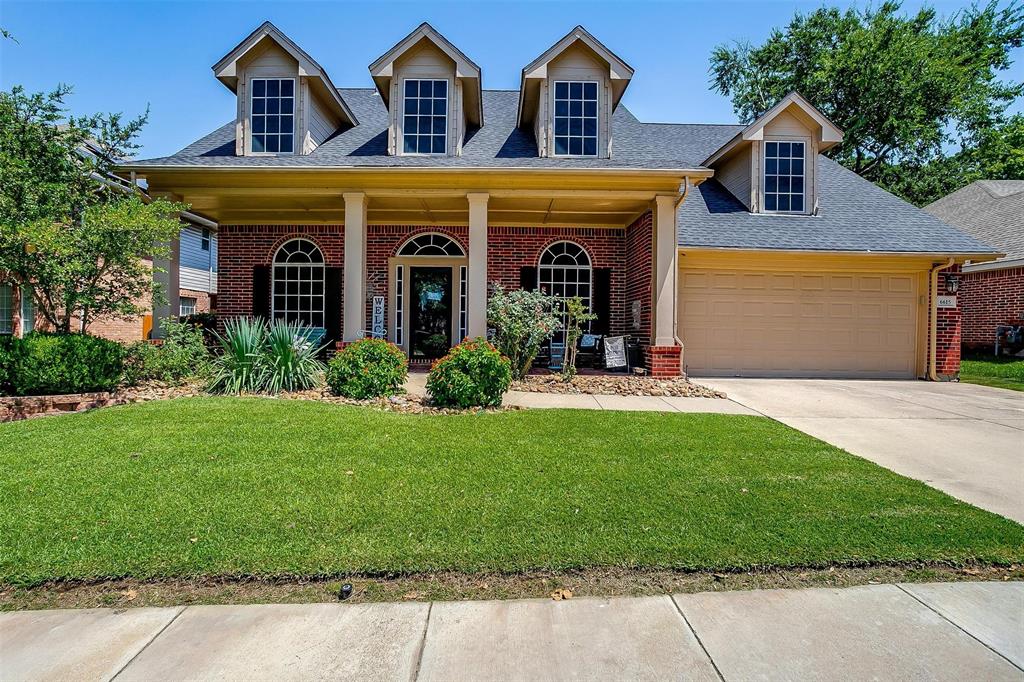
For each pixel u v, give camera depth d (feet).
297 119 34.35
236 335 26.50
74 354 23.52
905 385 34.32
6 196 23.24
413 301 41.98
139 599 8.91
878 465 15.94
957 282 37.50
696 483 13.78
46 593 9.02
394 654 7.64
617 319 40.24
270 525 11.01
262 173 30.27
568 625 8.34
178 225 26.96
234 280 40.83
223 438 16.83
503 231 40.40
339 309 40.73
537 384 29.50
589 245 40.32
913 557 10.20
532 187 31.30
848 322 38.04
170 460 14.67
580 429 19.24
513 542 10.49
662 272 31.63
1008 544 10.76
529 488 13.20
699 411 23.97
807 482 14.07
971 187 63.52
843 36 82.17
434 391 23.35
